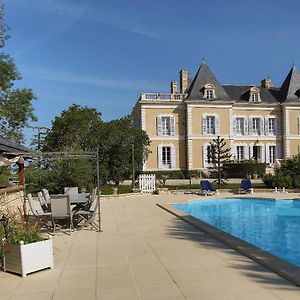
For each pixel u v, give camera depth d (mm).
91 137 29641
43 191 14297
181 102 45469
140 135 32438
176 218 13336
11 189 11000
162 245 8664
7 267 6586
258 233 13430
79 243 9086
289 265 6324
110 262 7195
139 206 17547
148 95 45312
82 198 13266
